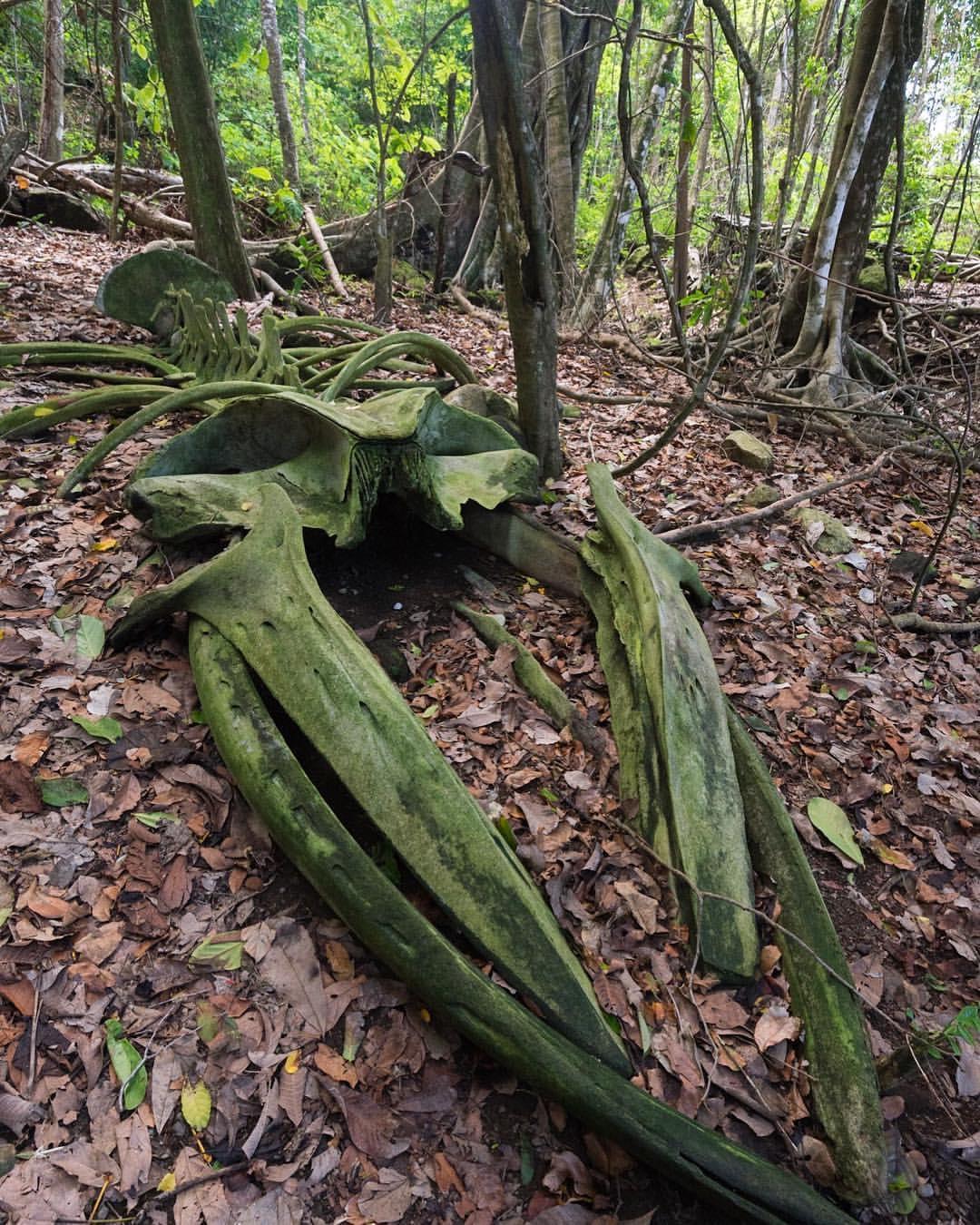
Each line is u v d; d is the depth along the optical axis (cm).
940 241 742
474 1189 152
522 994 167
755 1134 163
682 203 499
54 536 261
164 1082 157
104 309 418
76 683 215
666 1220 152
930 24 771
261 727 188
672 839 195
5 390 343
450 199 701
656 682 216
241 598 213
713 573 301
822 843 216
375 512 296
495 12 246
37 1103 152
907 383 431
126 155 773
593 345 538
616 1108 151
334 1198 149
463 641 255
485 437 298
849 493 375
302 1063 162
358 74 1021
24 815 188
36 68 943
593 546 268
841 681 262
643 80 614
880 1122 161
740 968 181
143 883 181
